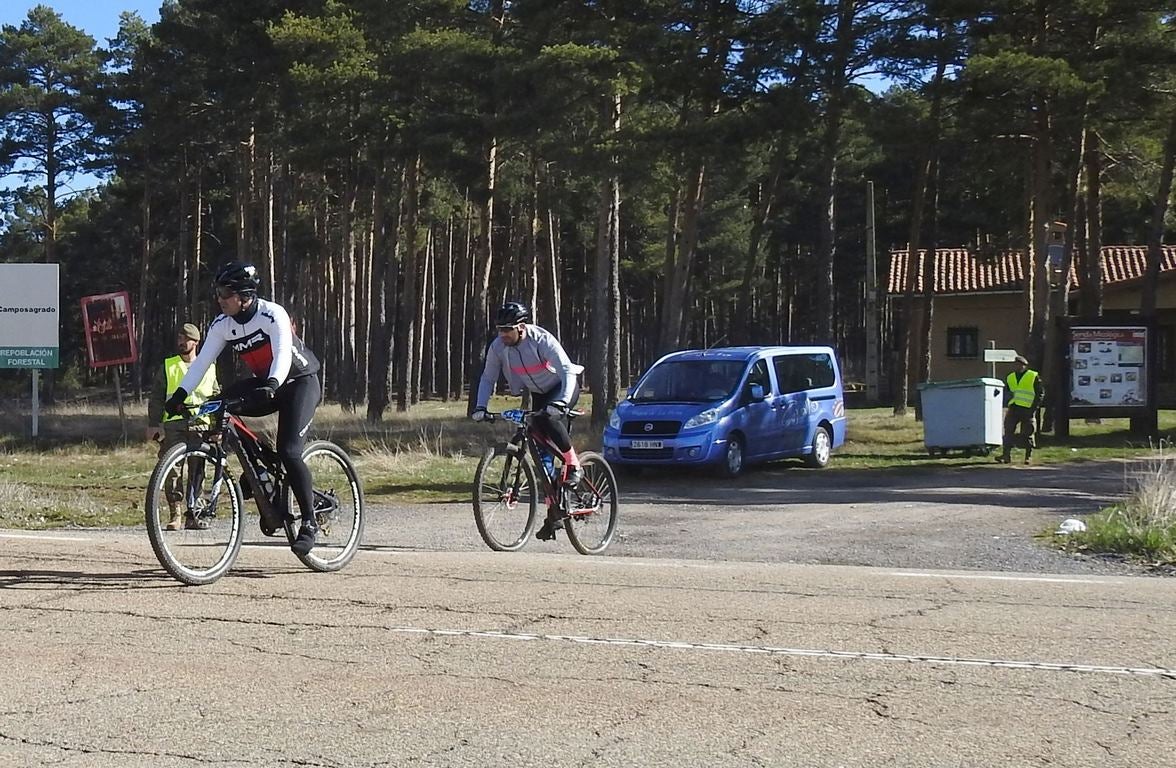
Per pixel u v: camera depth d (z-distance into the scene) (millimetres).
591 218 55719
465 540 12305
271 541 10570
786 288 74375
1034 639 6645
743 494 17391
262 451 8266
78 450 25156
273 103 39219
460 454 21812
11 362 26875
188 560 7957
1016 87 24828
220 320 8000
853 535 12648
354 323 53281
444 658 6207
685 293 29859
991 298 45656
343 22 32781
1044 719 5238
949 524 13422
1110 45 25625
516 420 9914
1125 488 16875
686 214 29734
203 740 4996
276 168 49156
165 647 6418
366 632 6734
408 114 32656
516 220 56938
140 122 51156
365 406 45625
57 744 4961
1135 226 56312
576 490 10352
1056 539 11922
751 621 7047
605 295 32906
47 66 55500
